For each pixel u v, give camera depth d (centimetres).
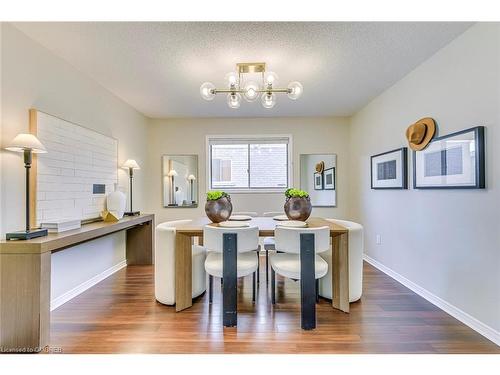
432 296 261
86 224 284
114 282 322
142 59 263
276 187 479
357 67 282
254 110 433
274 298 270
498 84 190
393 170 328
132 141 415
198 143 477
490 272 198
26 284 184
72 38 226
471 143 210
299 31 217
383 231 360
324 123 474
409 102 297
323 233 223
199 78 307
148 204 474
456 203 230
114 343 196
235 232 222
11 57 208
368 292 288
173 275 255
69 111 272
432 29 215
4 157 203
